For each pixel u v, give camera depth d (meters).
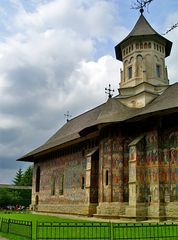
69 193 39.31
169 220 25.48
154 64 36.31
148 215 26.77
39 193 48.00
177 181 25.70
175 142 26.44
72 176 39.22
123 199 29.00
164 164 26.86
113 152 30.47
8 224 17.48
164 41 37.41
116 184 29.58
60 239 15.17
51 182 44.59
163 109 25.56
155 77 36.00
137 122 29.34
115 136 30.70
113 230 14.55
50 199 44.09
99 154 32.53
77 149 39.06
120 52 39.62
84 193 35.72
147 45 36.72
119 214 28.56
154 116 27.11
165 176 26.61
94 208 32.62
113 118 30.52
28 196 70.44
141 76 35.91
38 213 43.75
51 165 45.50
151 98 33.72
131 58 37.19
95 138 35.19
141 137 28.70
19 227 16.09
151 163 27.62
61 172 42.25
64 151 42.31
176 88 29.33
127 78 37.22
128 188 29.20
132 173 27.88
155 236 15.27
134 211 26.86
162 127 27.59
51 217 34.44
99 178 31.53
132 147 28.44
